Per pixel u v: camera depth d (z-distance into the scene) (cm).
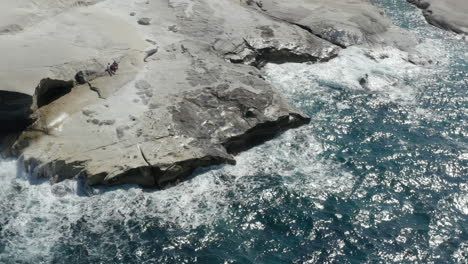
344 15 4744
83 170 2741
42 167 2783
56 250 2438
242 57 3934
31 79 3045
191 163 2884
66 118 3062
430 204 2834
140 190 2797
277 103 3391
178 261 2419
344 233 2623
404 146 3294
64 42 3556
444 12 5291
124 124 3044
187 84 3422
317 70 4097
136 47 3706
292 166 3070
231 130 3139
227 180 2925
